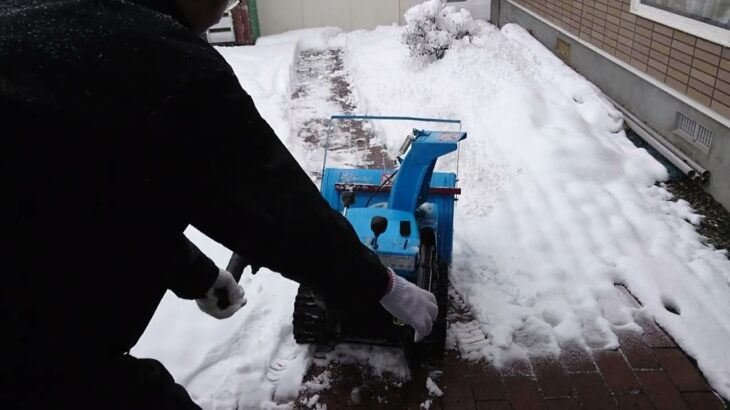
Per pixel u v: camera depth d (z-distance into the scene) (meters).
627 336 3.17
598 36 6.10
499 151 5.03
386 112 6.19
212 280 1.91
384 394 2.86
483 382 2.92
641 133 5.25
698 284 3.45
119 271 1.21
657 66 5.04
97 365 1.26
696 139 4.62
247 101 1.20
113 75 1.10
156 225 1.23
